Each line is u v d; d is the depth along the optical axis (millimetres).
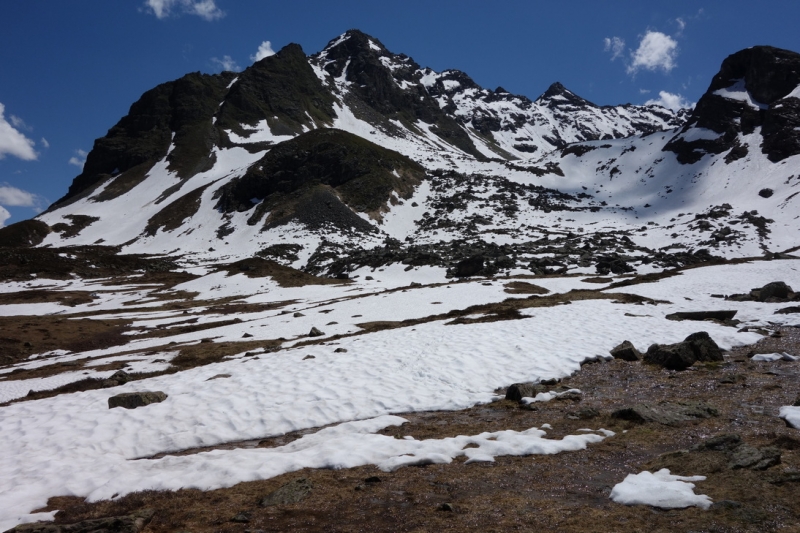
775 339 22141
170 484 11094
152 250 132125
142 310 66000
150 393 18391
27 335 48594
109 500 10578
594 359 20484
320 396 17531
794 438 10617
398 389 18047
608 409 14625
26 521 9766
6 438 15562
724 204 123188
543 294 50844
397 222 134500
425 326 30594
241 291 76688
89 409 18188
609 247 91375
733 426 12047
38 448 14367
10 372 35094
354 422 14992
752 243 88125
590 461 10891
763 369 17438
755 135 155000
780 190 123250
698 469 9648
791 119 147625
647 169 169750
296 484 10266
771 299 33250
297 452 12547
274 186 153000
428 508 9141
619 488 9148
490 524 8312
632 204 148375
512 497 9336
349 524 8703
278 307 61031
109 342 46719
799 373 16469
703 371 17859
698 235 98938
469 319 31547
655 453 11000
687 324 25828
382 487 10195
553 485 9781
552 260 80188
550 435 12727
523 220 131625
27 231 146125
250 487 10695
